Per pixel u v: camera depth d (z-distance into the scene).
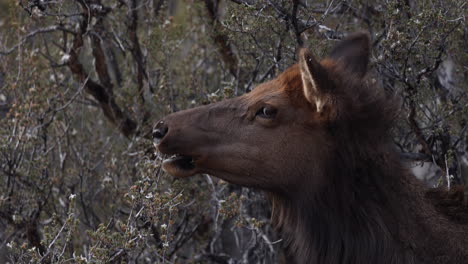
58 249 10.99
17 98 14.26
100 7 14.17
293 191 10.14
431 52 12.80
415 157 13.20
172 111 14.65
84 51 17.36
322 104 9.63
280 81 10.21
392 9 12.77
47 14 13.96
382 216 9.88
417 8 13.80
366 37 10.70
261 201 14.68
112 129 16.36
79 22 14.64
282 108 9.95
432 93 13.56
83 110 16.08
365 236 9.91
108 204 14.94
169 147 10.30
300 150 9.93
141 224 12.72
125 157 14.41
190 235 14.12
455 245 9.90
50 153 14.97
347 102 9.62
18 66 15.05
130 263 12.02
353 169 9.80
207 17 15.66
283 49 13.30
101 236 10.79
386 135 9.93
